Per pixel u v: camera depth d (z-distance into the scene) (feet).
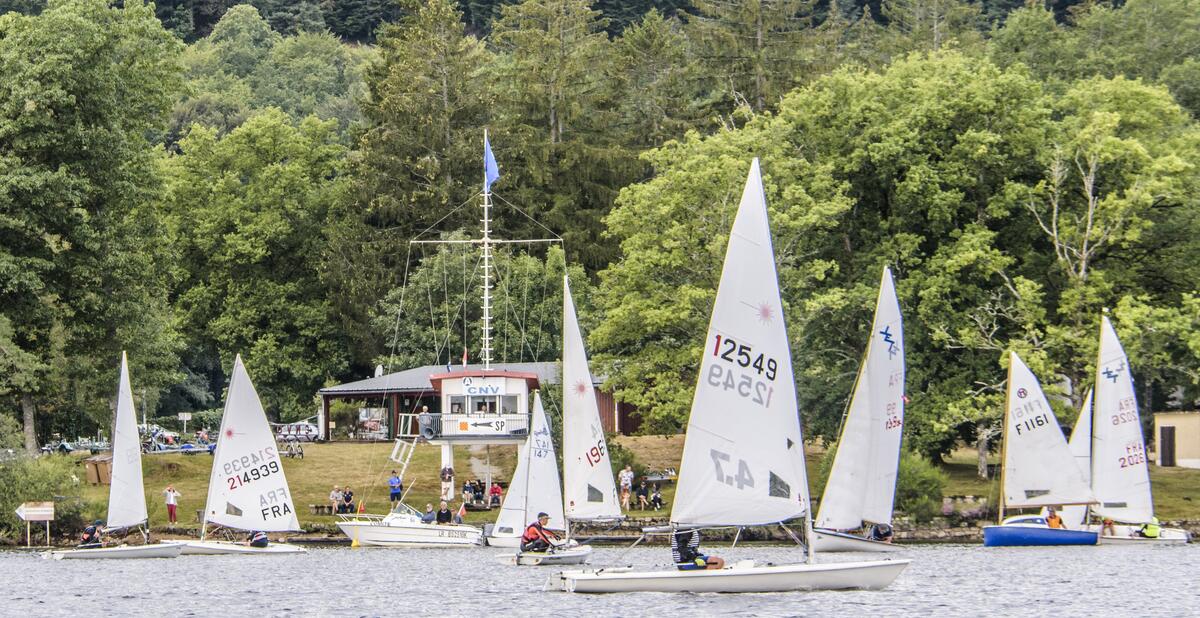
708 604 286.46
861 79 574.56
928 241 556.10
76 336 564.30
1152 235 536.01
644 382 568.82
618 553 431.84
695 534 305.73
